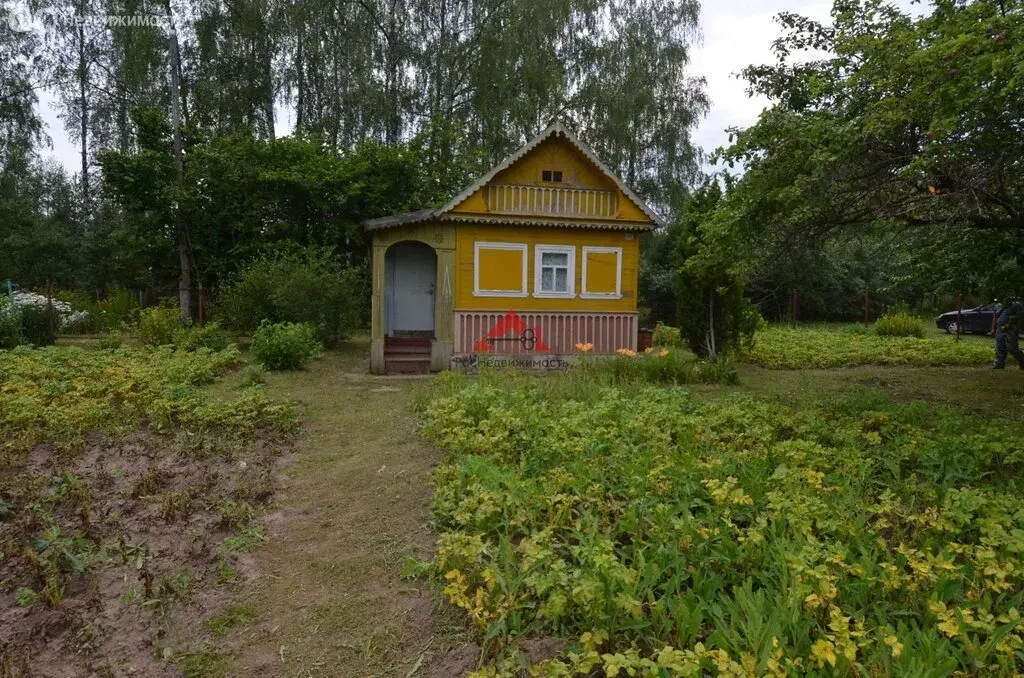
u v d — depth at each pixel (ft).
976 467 18.78
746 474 18.01
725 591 13.16
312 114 96.32
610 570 12.44
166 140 65.87
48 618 14.28
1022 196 27.25
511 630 12.41
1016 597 12.06
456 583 12.73
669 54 94.84
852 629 11.71
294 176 65.51
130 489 20.86
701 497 17.13
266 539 17.81
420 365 47.44
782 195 23.18
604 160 93.56
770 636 10.41
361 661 12.69
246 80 90.53
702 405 28.99
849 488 16.80
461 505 17.01
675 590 12.80
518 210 48.06
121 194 63.57
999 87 18.21
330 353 55.83
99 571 16.11
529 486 17.90
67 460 23.24
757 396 33.65
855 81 22.40
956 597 12.21
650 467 19.17
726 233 26.68
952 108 19.16
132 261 85.97
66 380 35.88
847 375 47.32
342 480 21.91
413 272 56.85
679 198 95.25
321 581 15.58
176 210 62.80
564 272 49.60
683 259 50.01
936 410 28.84
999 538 13.17
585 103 92.17
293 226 68.69
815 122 22.89
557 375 41.24
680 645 11.21
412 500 19.61
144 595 15.07
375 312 46.26
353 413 32.14
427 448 24.81
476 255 48.03
